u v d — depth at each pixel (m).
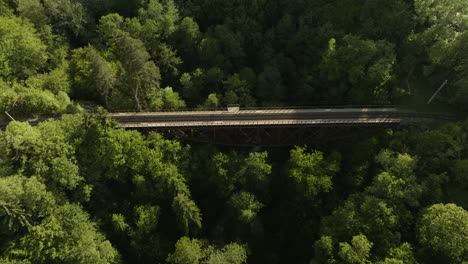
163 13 96.56
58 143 61.38
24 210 54.75
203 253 61.41
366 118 72.56
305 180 66.50
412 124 69.69
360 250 52.12
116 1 98.44
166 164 67.81
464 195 56.81
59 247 56.41
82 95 81.06
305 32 87.06
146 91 78.62
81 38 92.88
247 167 69.00
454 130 63.03
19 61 74.44
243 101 81.25
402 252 51.44
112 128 67.44
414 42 76.56
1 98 67.62
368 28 82.81
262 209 74.00
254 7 94.25
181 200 63.09
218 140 78.06
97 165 65.69
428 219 52.66
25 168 59.03
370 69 72.62
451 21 72.44
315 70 84.81
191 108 80.44
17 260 53.12
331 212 67.44
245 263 65.56
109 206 68.00
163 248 66.69
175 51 89.19
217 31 89.50
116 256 62.88
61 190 61.53
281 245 71.56
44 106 69.75
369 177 68.94
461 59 68.56
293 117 74.12
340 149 76.69
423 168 62.38
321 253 56.53
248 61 94.69
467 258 48.38
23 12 83.19
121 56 79.88
